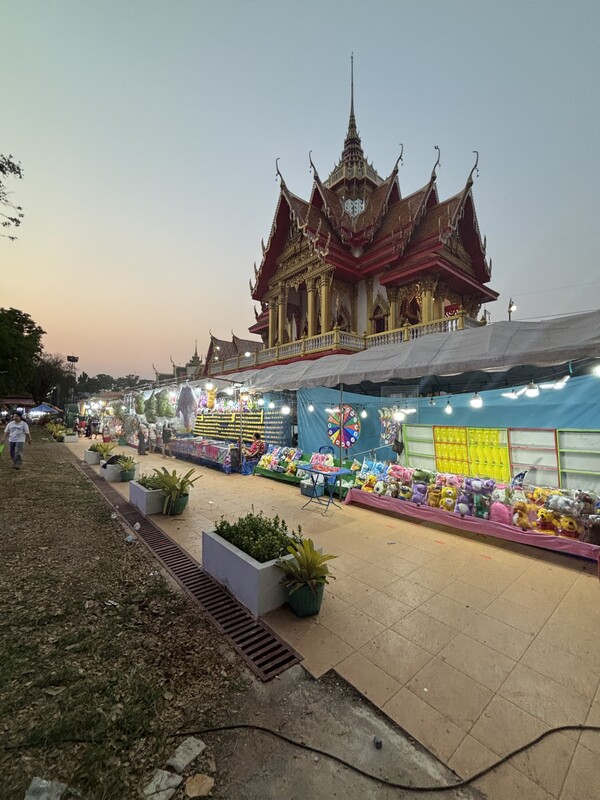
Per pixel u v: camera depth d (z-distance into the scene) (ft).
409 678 9.68
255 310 103.96
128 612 12.72
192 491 31.22
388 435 29.84
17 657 10.22
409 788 6.81
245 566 13.21
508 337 19.60
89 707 8.54
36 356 114.21
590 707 8.70
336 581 15.17
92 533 20.56
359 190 82.48
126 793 6.65
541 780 6.96
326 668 10.08
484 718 8.39
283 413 41.34
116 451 57.98
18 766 7.07
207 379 43.55
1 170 36.96
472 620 12.37
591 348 15.75
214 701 8.91
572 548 16.79
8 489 30.48
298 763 7.32
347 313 70.59
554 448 21.31
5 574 15.33
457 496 21.58
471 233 70.74
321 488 29.09
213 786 6.78
